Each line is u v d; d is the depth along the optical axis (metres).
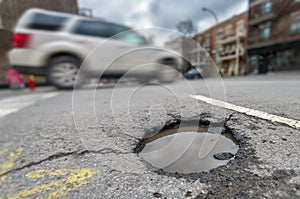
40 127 2.40
